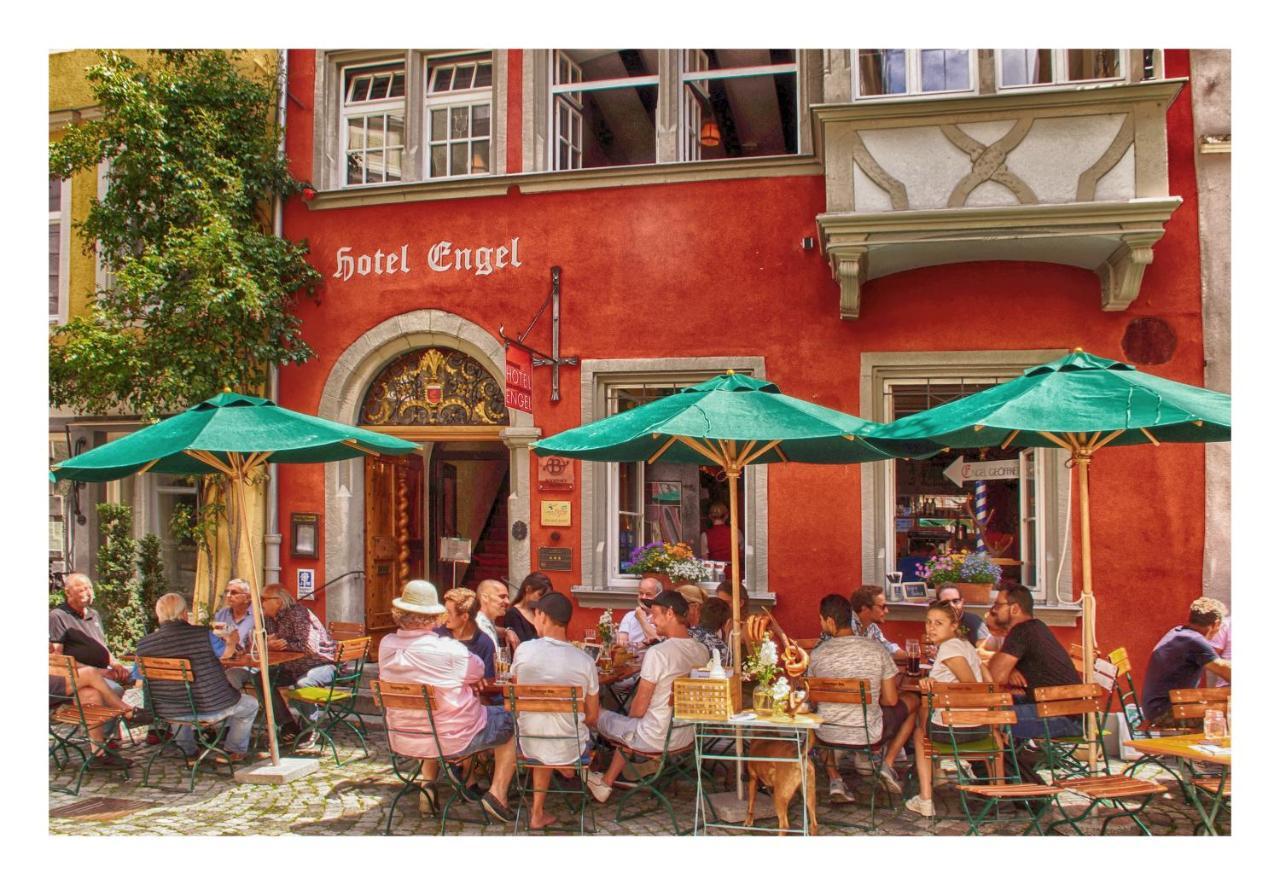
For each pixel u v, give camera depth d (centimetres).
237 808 585
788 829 523
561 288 868
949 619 564
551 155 911
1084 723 575
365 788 624
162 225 909
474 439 916
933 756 577
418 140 934
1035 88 713
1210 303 741
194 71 921
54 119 1035
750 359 823
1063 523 762
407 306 909
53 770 661
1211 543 738
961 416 521
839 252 738
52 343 1015
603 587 850
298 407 933
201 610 959
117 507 993
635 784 587
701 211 839
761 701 525
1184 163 748
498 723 557
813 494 805
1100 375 504
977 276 783
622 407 873
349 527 928
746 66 884
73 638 701
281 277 923
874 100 742
